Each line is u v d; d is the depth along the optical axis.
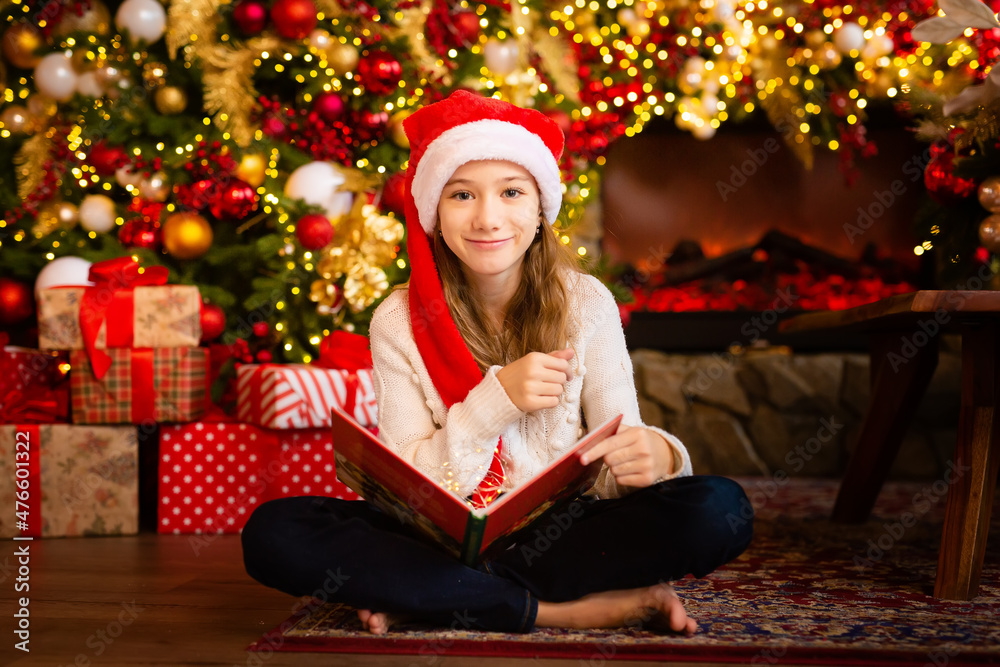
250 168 2.08
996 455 1.26
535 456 1.12
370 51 2.20
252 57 2.15
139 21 2.10
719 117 2.86
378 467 0.93
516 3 2.42
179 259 2.16
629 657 0.93
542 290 1.16
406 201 1.19
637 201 3.17
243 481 1.87
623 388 1.14
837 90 2.76
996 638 0.99
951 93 1.84
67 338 1.84
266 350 2.14
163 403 1.83
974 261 1.60
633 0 2.65
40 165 2.18
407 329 1.17
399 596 0.98
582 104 2.57
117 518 1.84
